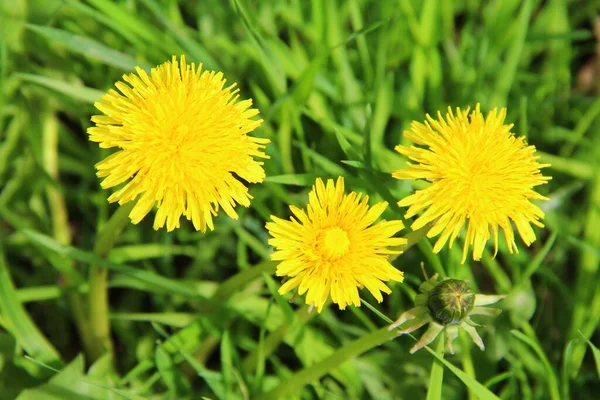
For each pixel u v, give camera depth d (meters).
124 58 0.44
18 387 0.41
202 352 0.44
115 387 0.42
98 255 0.40
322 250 0.36
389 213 0.42
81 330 0.45
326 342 0.45
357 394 0.44
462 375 0.39
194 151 0.36
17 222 0.45
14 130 0.45
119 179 0.36
